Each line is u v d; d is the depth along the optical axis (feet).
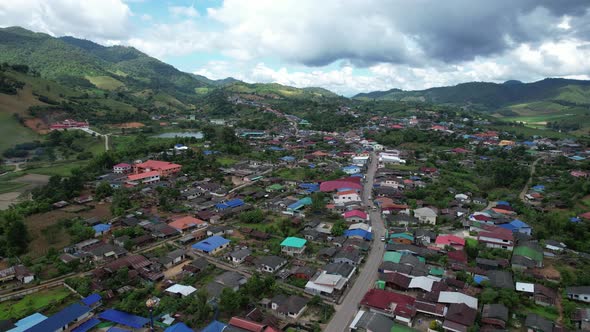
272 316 203.00
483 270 253.03
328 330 193.88
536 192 450.30
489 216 357.00
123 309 205.57
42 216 354.33
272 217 367.04
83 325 195.00
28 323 191.52
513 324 196.65
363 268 264.72
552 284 233.76
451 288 228.63
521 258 263.49
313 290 229.25
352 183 452.35
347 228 330.95
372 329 184.85
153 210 384.47
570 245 296.92
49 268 258.37
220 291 222.89
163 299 215.72
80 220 337.72
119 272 238.89
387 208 378.32
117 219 348.38
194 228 338.13
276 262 261.85
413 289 233.55
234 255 274.16
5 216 320.70
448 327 188.75
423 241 304.71
